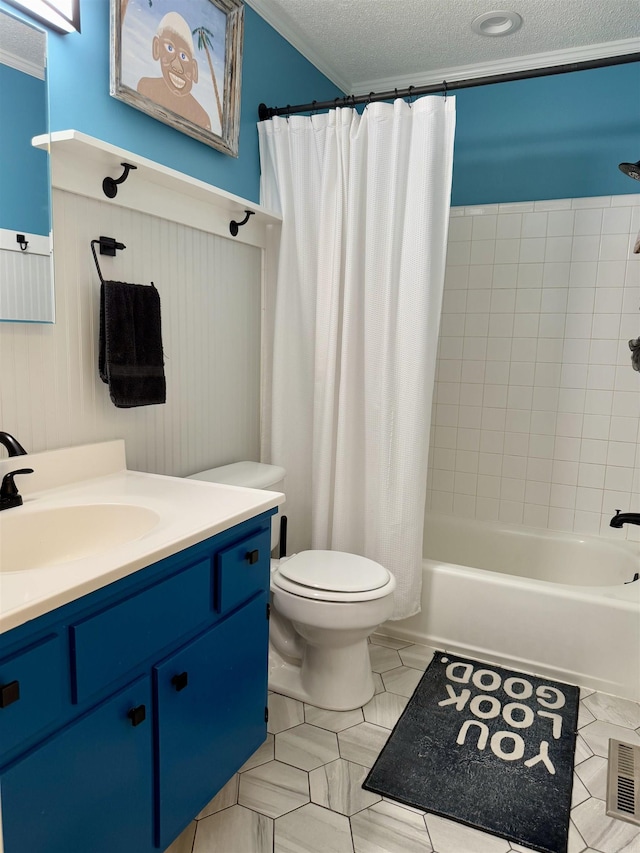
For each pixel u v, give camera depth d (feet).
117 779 3.62
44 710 3.08
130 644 3.62
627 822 4.84
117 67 5.28
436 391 9.65
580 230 8.50
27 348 4.80
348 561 6.67
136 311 5.45
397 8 7.31
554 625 6.91
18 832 2.98
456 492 9.73
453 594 7.41
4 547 4.20
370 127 6.88
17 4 4.48
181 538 3.90
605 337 8.53
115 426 5.74
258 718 5.21
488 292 9.14
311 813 4.88
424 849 4.56
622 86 8.20
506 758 5.57
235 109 6.86
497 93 8.88
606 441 8.70
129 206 5.55
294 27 7.82
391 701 6.46
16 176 4.53
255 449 8.18
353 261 7.14
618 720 6.23
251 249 7.65
